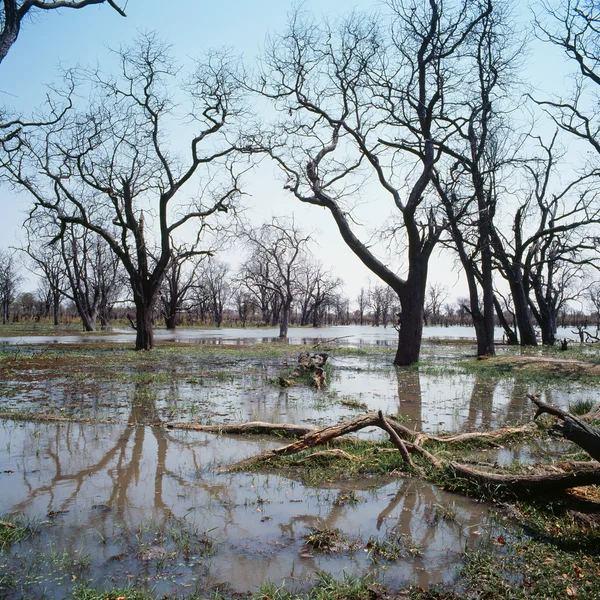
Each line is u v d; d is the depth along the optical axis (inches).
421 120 892.0
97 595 162.4
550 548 198.4
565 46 1018.1
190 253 1168.2
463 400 540.1
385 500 250.5
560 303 2386.8
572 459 303.7
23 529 209.3
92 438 356.5
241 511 234.4
